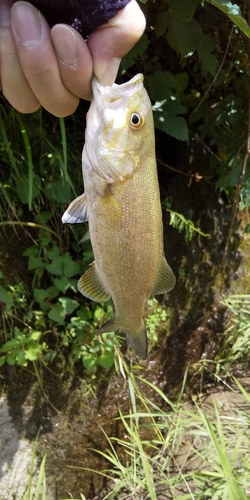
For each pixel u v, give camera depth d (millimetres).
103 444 498
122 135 229
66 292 473
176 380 557
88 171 233
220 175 533
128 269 250
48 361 465
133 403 450
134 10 198
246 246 600
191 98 508
